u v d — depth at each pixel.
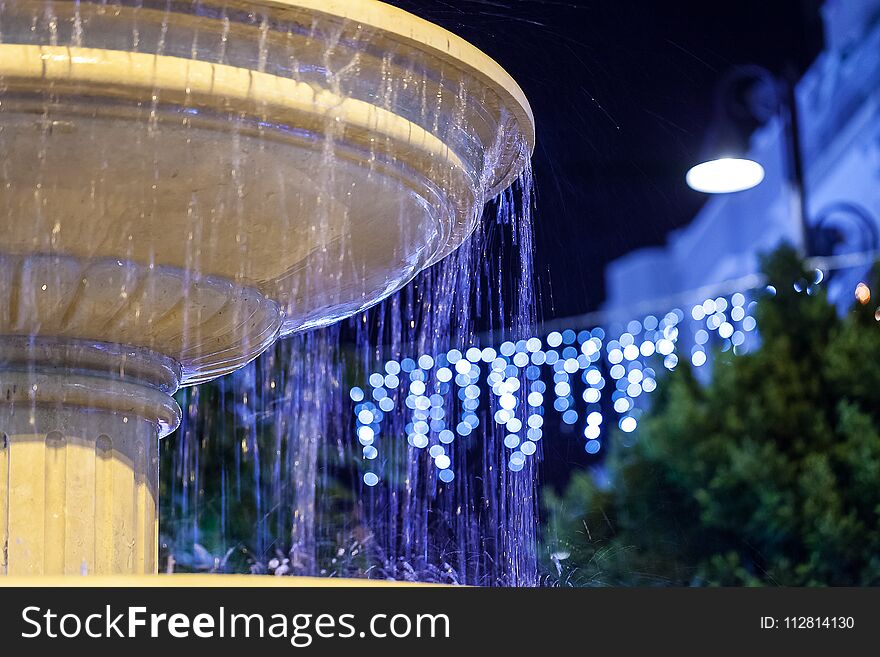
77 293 2.38
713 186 6.25
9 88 1.95
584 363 6.92
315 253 2.54
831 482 5.67
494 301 6.72
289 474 5.44
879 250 7.71
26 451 2.46
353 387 5.93
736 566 5.87
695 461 6.02
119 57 1.98
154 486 2.71
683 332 7.81
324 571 5.57
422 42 2.18
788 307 6.22
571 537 6.27
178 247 2.37
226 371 2.95
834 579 5.66
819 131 8.20
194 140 2.10
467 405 6.30
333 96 2.15
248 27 2.03
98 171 2.12
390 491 5.96
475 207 2.72
